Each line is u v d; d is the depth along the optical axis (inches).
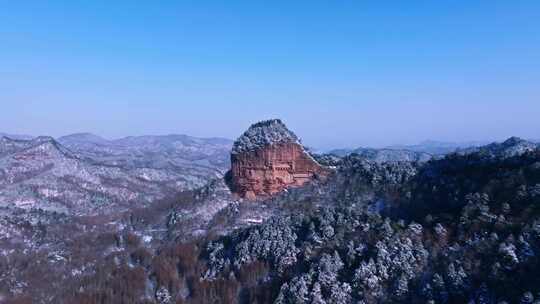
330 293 5605.3
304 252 6491.1
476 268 5251.0
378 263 5703.7
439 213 6441.9
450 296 5108.3
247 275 6614.2
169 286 6958.7
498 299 4785.9
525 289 4726.9
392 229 6318.9
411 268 5590.6
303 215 7450.8
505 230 5526.6
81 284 7455.7
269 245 6914.4
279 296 5821.9
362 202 7677.2
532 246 5142.7
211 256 7342.5
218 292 6540.4
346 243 6368.1
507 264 5073.8
